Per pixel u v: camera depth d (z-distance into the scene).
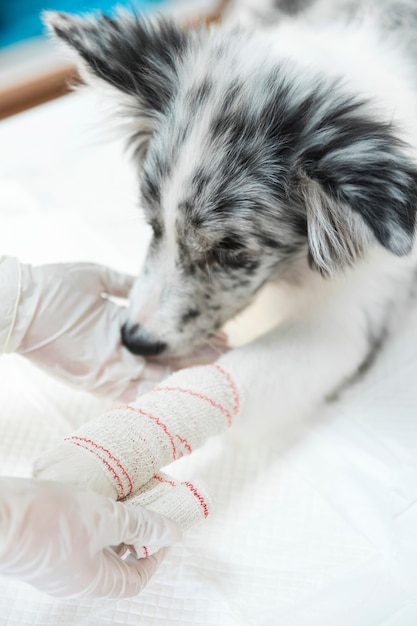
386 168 0.37
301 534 0.40
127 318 0.43
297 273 0.45
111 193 0.56
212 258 0.42
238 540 0.40
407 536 0.39
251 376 0.41
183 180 0.41
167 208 0.41
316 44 0.44
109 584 0.33
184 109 0.42
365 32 0.46
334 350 0.43
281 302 0.46
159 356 0.44
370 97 0.41
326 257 0.41
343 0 0.50
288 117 0.40
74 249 0.53
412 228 0.36
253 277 0.43
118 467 0.35
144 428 0.37
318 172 0.38
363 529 0.40
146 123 0.45
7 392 0.46
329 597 0.38
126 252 0.52
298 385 0.42
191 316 0.43
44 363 0.42
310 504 0.41
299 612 0.38
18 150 0.60
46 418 0.44
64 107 0.62
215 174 0.40
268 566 0.39
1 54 0.71
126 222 0.54
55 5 0.73
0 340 0.41
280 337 0.43
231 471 0.42
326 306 0.44
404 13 0.48
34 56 0.71
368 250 0.42
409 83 0.44
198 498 0.36
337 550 0.39
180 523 0.35
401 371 0.44
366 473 0.41
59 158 0.59
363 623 0.37
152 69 0.43
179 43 0.44
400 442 0.42
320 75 0.42
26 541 0.30
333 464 0.42
